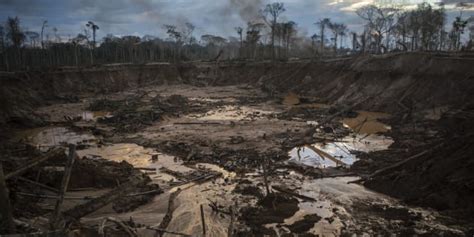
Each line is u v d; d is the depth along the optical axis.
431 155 22.80
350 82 56.09
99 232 13.95
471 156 20.41
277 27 98.06
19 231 12.46
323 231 17.33
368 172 25.02
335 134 36.12
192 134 36.91
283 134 36.16
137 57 104.06
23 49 84.25
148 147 32.69
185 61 90.81
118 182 22.50
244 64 82.94
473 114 28.69
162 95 64.38
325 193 21.94
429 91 42.75
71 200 20.09
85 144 33.81
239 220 18.47
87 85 68.25
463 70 41.06
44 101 56.44
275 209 19.41
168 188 22.88
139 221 17.98
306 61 72.44
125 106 52.12
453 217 17.81
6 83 52.22
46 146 33.19
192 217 18.38
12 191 18.36
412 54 49.50
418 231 16.61
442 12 69.38
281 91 66.12
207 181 24.20
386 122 40.75
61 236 11.61
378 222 18.02
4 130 38.84
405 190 21.06
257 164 27.41
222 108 52.31
